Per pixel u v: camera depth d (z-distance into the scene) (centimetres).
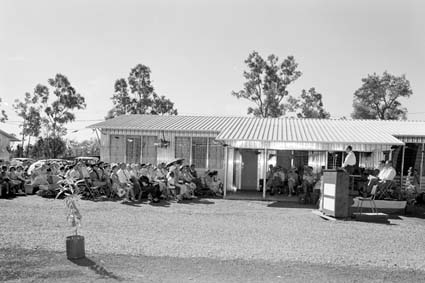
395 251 859
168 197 1630
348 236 997
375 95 4716
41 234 903
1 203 1393
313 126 2080
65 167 1795
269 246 859
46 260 704
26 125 4641
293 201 1672
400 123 2234
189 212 1310
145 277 630
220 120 2319
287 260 747
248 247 842
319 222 1195
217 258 746
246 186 2086
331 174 1292
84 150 5034
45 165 1773
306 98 4706
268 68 4259
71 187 1203
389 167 1438
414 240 979
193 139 2069
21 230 942
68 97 4697
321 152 2047
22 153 4559
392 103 4762
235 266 700
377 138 1733
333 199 1262
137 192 1538
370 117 4794
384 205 1444
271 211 1394
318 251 828
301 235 990
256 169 2091
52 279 609
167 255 757
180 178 1703
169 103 4875
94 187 1572
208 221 1148
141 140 2106
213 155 2061
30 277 615
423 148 1961
